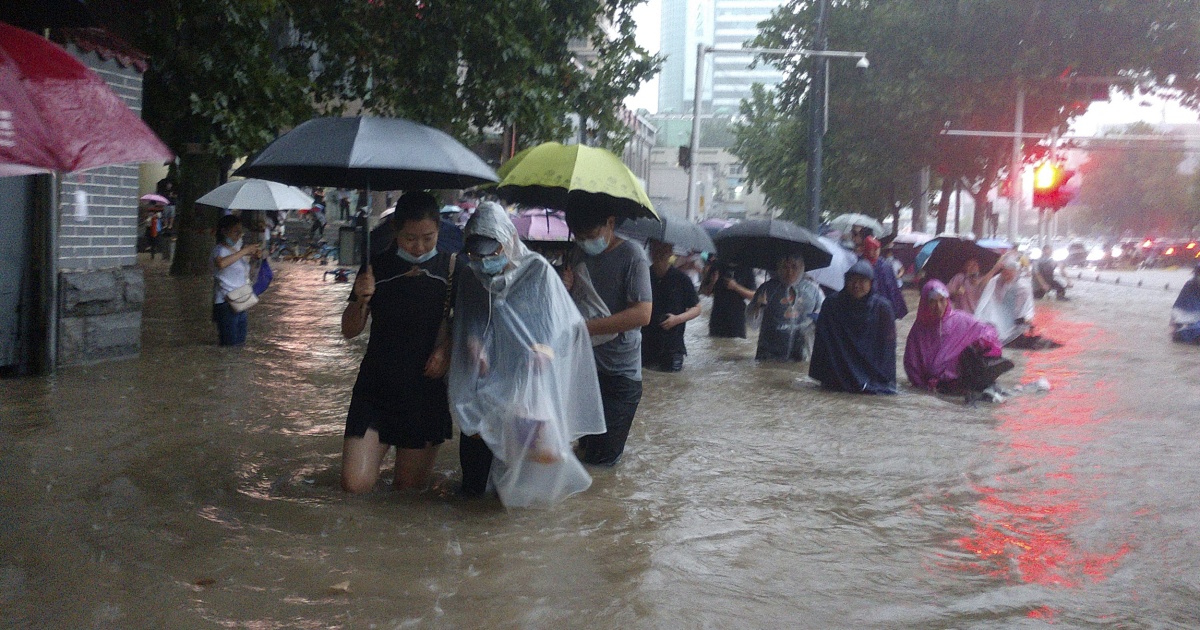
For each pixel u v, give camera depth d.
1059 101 36.25
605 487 6.30
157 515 5.39
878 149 39.22
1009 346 15.41
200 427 7.55
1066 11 34.16
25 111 3.84
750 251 13.36
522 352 5.65
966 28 35.44
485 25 15.84
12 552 4.77
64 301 9.54
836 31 37.62
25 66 3.99
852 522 5.78
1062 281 29.59
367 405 5.82
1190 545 5.47
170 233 29.09
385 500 5.81
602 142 20.08
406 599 4.36
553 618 4.22
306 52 15.93
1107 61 35.09
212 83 12.61
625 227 11.47
